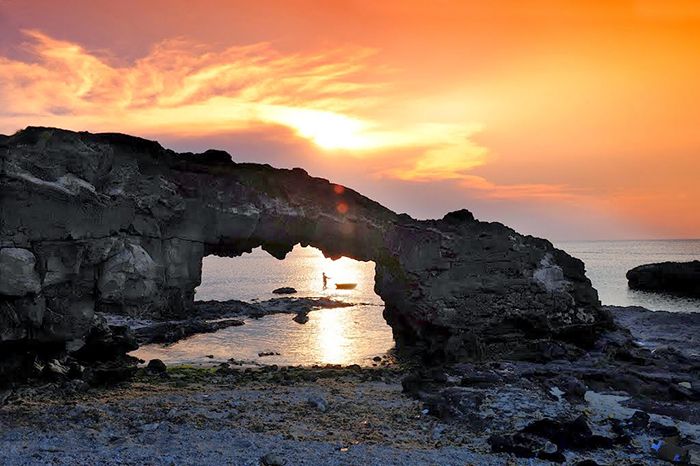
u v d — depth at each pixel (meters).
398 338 29.77
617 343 26.19
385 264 28.48
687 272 62.22
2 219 18.19
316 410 17.27
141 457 12.98
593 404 17.80
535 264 26.88
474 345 24.80
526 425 15.41
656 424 15.75
